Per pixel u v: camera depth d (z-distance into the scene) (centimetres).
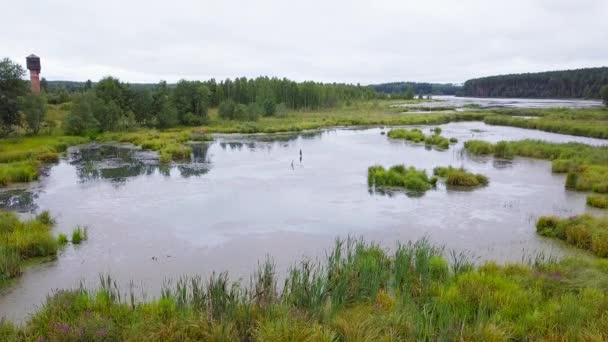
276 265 1443
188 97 7069
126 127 6231
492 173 3141
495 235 1770
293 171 3212
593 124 6016
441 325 856
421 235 1773
